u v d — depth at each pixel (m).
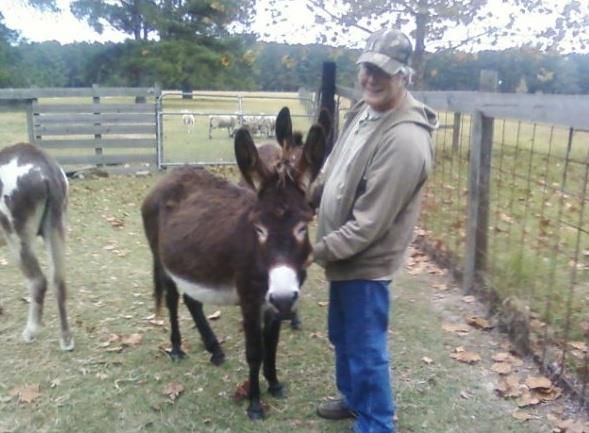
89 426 3.14
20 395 3.39
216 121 15.06
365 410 2.88
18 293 4.93
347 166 2.62
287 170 2.67
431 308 4.63
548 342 3.75
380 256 2.64
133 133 10.79
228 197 3.38
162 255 3.53
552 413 3.18
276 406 3.33
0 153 3.87
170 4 31.05
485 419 3.17
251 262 2.87
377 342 2.76
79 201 8.39
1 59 29.77
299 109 13.83
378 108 2.52
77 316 4.48
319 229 2.85
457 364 3.75
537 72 12.09
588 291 4.36
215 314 4.52
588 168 3.39
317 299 4.90
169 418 3.21
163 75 29.47
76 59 32.66
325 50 11.89
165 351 3.96
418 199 2.66
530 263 4.61
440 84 13.47
